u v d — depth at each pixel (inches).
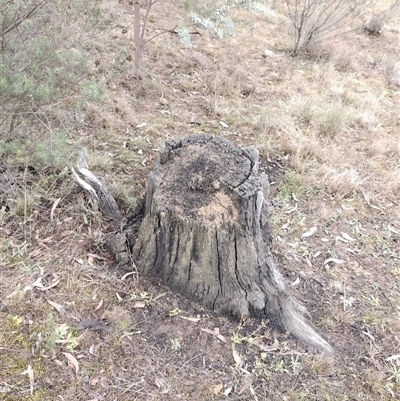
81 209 119.5
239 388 89.8
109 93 169.6
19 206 116.8
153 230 100.0
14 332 92.7
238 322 101.0
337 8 250.4
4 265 105.5
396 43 273.3
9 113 112.6
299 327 101.1
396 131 188.2
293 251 124.9
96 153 143.0
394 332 107.1
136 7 170.4
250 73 212.1
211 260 97.2
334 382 94.2
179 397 87.1
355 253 127.9
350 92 208.8
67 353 90.5
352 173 152.6
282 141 168.1
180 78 196.5
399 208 147.9
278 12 277.4
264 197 108.0
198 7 191.8
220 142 109.3
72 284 102.4
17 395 83.4
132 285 104.9
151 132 160.4
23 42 116.3
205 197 97.0
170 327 98.2
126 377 88.8
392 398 93.7
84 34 139.8
